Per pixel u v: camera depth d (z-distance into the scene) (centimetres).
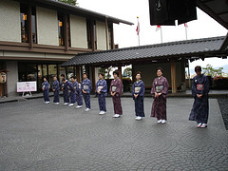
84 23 2109
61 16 1923
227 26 596
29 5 1622
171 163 360
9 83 1678
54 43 1830
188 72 1870
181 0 341
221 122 632
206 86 578
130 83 1994
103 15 2086
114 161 379
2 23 1509
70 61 1833
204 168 336
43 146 481
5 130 654
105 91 880
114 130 596
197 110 597
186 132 542
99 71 2375
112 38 2441
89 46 2170
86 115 860
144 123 671
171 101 1167
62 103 1325
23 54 1616
